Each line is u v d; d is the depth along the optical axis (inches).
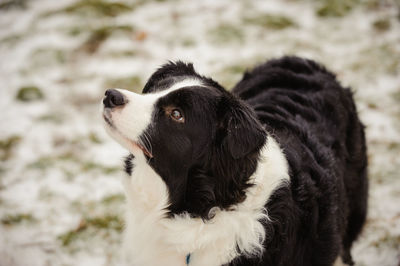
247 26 245.9
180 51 229.0
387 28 243.4
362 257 147.9
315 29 244.4
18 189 166.2
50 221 155.8
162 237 106.8
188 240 102.0
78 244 149.6
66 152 181.2
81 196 164.4
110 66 221.5
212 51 229.1
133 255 115.7
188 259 104.4
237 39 236.8
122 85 210.1
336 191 114.9
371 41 235.8
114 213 158.7
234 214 98.8
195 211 101.6
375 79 211.9
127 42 234.8
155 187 106.7
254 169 99.4
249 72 148.6
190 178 101.9
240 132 96.8
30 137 186.7
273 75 139.5
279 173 103.3
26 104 202.5
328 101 129.6
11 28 246.5
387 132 186.7
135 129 101.4
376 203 163.5
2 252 145.0
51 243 149.3
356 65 219.9
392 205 162.2
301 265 106.7
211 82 109.8
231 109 99.2
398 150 179.6
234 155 95.7
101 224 155.5
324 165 114.3
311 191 107.7
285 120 120.6
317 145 116.6
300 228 105.4
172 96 102.5
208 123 102.3
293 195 105.4
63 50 230.8
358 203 142.2
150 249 108.7
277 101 129.0
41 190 166.2
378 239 152.0
